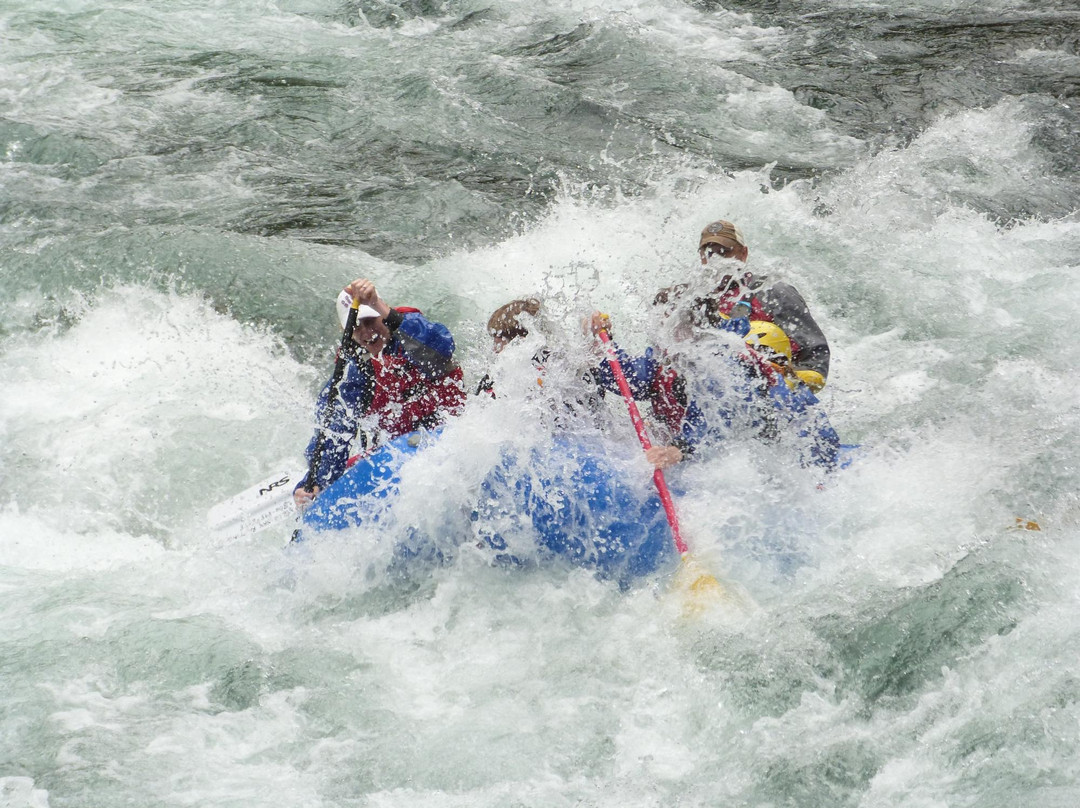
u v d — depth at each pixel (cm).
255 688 1519
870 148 3497
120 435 2219
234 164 3506
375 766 1378
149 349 2506
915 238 2755
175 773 1359
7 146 3538
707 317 1878
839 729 1355
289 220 3147
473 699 1498
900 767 1289
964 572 1531
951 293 2491
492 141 3641
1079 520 1652
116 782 1341
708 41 4472
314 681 1541
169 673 1547
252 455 2167
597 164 3453
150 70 4175
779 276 2583
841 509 1738
